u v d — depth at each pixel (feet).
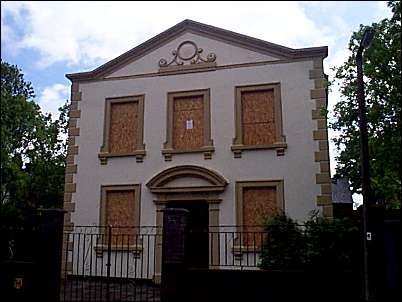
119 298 32.60
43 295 30.27
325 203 42.70
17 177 37.04
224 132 46.83
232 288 29.81
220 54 48.96
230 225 44.47
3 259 33.12
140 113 49.90
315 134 44.39
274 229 32.19
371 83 36.42
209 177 45.78
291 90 46.01
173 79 49.75
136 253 46.21
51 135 57.31
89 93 52.26
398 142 34.76
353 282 28.55
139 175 48.29
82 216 48.91
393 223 28.94
